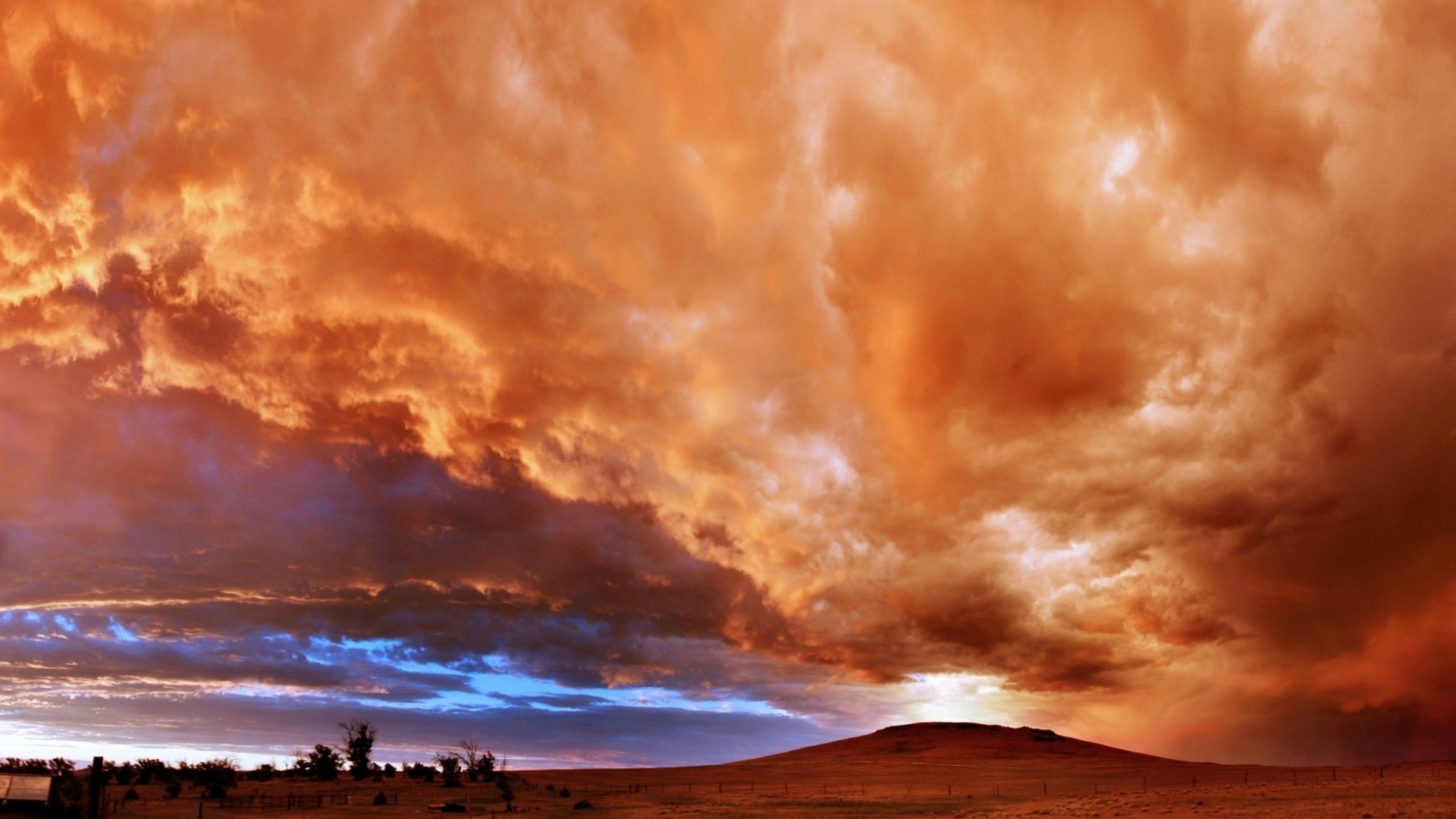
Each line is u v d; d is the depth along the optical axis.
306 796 91.44
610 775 166.25
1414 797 56.78
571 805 91.31
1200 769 164.00
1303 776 103.38
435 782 114.75
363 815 75.38
